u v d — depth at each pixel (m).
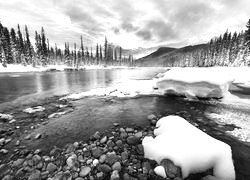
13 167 4.83
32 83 23.19
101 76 36.75
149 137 5.95
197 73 13.70
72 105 12.00
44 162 5.00
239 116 9.16
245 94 15.27
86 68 77.81
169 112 10.09
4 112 10.23
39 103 12.53
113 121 8.62
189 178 4.14
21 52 54.16
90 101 13.22
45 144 6.19
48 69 54.66
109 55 105.69
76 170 4.57
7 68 45.62
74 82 25.30
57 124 8.24
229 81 12.78
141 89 17.73
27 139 6.60
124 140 6.27
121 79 30.16
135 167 4.62
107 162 4.86
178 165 4.15
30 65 55.38
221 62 58.59
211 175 4.21
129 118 9.09
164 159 4.45
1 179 4.35
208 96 12.29
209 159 4.30
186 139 4.88
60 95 15.58
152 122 8.20
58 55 80.69
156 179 4.10
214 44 68.00
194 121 8.45
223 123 8.12
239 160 5.04
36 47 60.09
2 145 6.11
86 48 91.31
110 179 4.21
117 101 13.17
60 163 4.95
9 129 7.56
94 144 5.96
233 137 6.57
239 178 4.24
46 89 18.73
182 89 13.56
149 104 12.10
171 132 5.44
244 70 32.41
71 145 5.94
